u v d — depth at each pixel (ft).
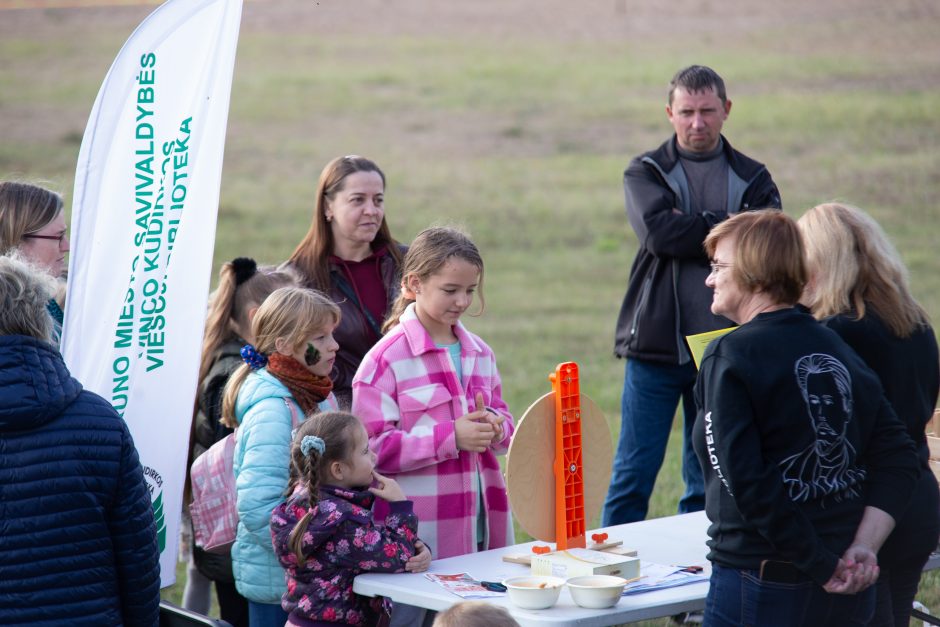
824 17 180.14
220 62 24.86
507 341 81.20
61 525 18.06
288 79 178.70
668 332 35.14
